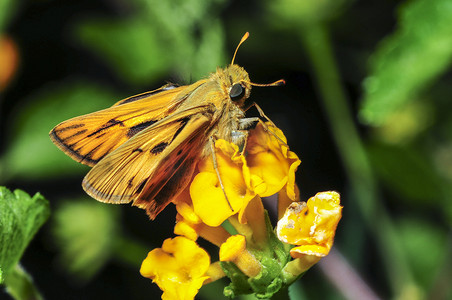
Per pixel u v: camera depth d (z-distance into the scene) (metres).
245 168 0.18
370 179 0.23
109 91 0.23
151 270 0.18
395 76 0.19
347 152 0.23
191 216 0.18
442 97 0.23
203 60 0.22
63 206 0.23
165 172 0.18
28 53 0.26
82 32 0.23
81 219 0.22
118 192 0.18
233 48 0.24
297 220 0.18
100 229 0.22
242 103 0.18
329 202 0.18
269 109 0.24
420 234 0.23
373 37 0.24
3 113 0.26
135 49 0.23
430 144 0.23
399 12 0.19
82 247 0.22
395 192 0.23
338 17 0.23
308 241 0.18
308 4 0.23
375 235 0.24
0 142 0.26
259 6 0.24
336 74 0.23
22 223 0.19
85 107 0.23
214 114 0.18
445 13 0.19
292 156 0.18
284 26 0.23
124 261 0.24
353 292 0.22
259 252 0.18
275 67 0.24
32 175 0.23
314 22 0.23
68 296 0.24
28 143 0.23
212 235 0.18
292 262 0.18
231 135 0.18
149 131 0.18
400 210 0.24
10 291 0.19
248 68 0.24
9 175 0.23
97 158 0.19
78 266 0.23
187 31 0.22
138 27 0.23
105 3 0.26
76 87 0.23
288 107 0.25
